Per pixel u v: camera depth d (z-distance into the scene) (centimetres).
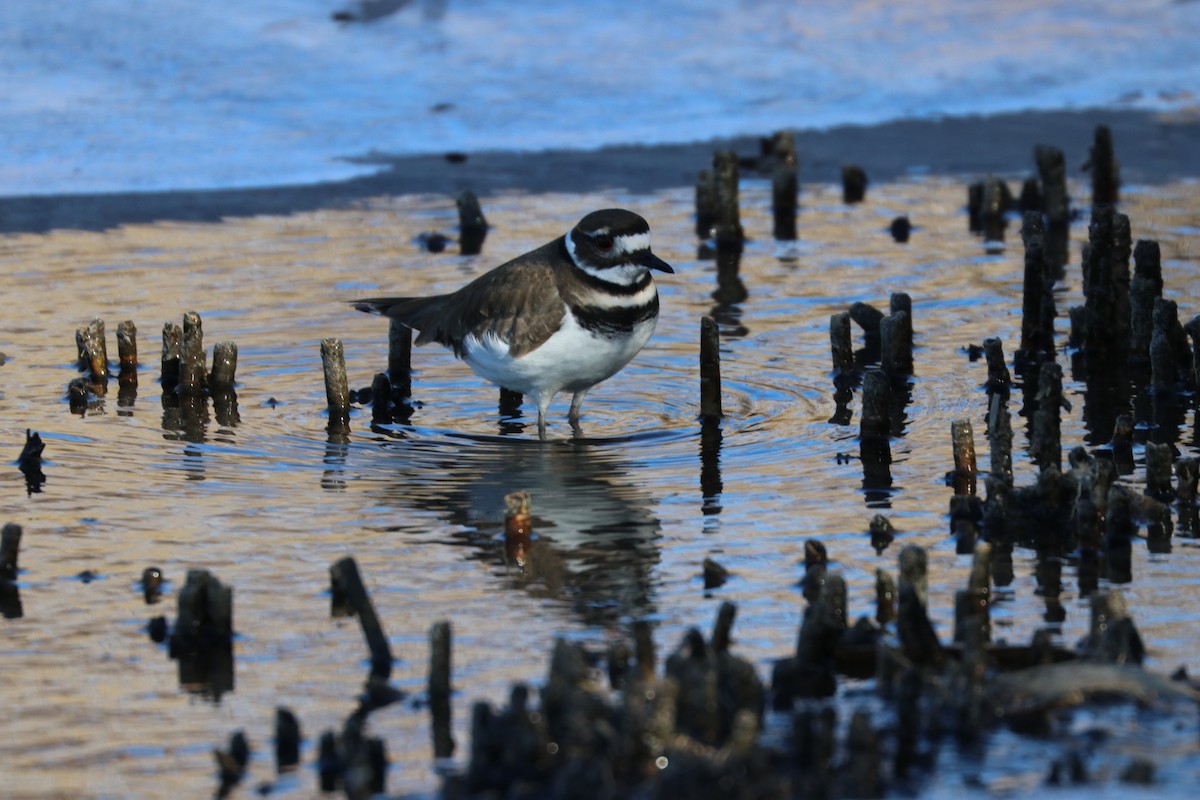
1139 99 2933
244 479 1417
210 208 2344
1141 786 851
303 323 1881
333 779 905
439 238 2203
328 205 2369
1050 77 3036
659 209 2377
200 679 1031
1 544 1191
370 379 1714
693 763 814
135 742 949
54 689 1018
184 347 1652
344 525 1308
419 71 2912
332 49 2961
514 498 1251
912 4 3356
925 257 2159
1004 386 1644
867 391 1504
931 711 930
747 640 1074
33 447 1427
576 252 1462
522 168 2558
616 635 1089
